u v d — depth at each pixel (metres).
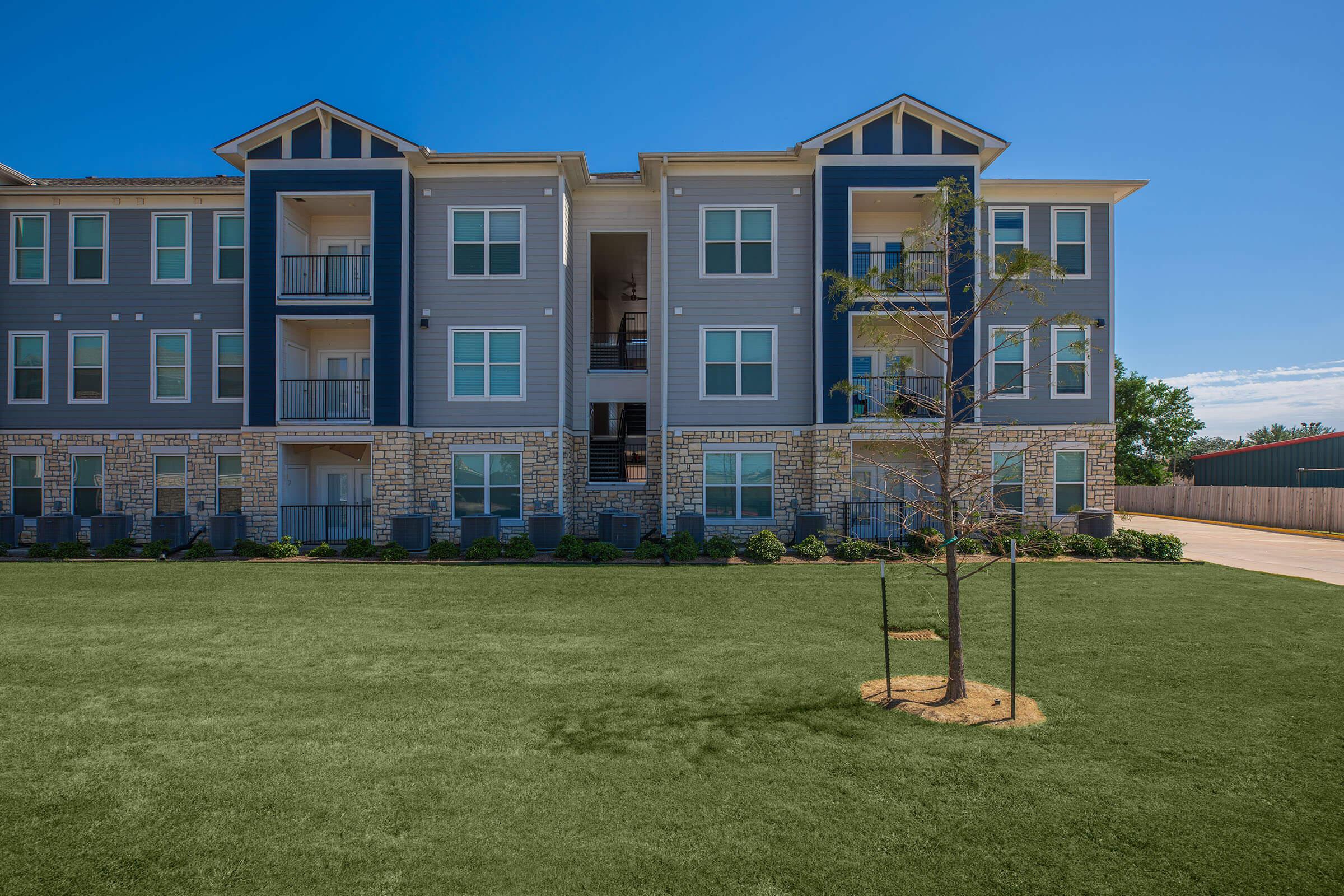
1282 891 4.32
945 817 5.12
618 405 22.70
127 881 4.34
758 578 14.30
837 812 5.18
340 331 20.19
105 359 19.86
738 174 19.06
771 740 6.43
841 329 18.45
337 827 4.94
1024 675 8.38
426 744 6.29
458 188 18.92
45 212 19.91
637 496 20.16
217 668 8.41
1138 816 5.18
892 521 18.12
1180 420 42.34
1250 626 10.72
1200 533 26.70
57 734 6.49
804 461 19.02
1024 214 19.86
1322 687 8.02
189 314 19.86
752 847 4.72
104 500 19.80
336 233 20.11
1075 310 19.92
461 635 9.98
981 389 19.70
